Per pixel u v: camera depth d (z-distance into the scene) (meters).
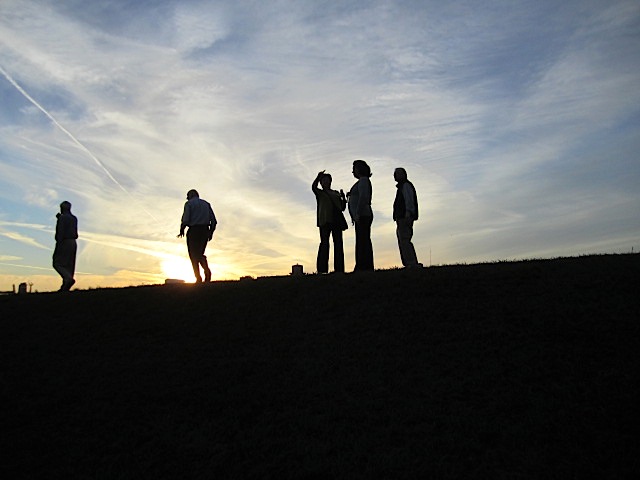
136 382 9.93
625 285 11.89
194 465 7.43
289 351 10.62
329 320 11.82
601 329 10.14
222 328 12.08
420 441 7.49
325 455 7.36
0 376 10.63
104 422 8.74
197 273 16.41
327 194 15.71
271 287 14.30
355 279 13.93
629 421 7.57
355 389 8.99
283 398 8.91
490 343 10.09
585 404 8.05
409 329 10.96
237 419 8.45
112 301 14.61
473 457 7.11
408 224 14.99
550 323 10.57
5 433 8.65
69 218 17.12
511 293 12.18
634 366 8.88
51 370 10.75
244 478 7.08
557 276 12.84
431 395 8.62
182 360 10.72
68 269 17.08
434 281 13.22
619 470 6.67
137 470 7.42
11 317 13.95
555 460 6.95
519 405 8.17
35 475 7.50
